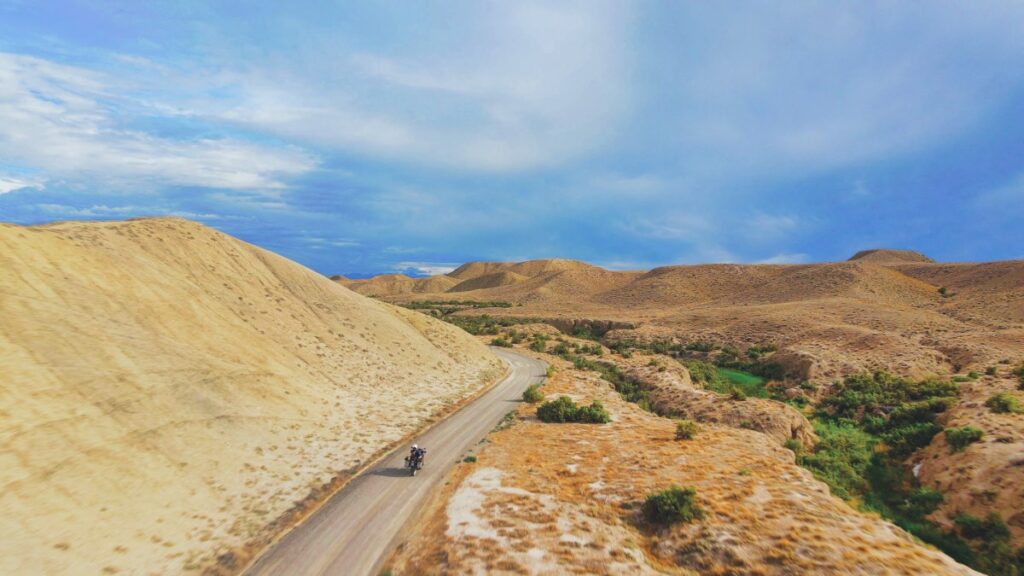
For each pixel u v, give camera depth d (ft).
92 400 72.23
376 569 56.70
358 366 151.94
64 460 59.82
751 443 103.40
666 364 220.23
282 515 68.59
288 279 183.83
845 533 56.90
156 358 92.32
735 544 56.03
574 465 89.04
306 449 92.32
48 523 51.34
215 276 149.28
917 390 163.12
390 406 128.47
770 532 57.93
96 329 88.07
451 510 69.77
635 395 180.55
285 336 144.05
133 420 74.38
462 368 189.47
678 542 59.11
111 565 50.88
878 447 124.98
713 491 72.38
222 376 100.68
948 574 47.75
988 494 85.20
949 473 97.04
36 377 68.49
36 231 107.04
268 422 96.12
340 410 117.70
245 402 98.02
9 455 55.42
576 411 128.47
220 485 72.38
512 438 109.09
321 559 58.54
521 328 364.79
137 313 102.73
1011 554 73.67
